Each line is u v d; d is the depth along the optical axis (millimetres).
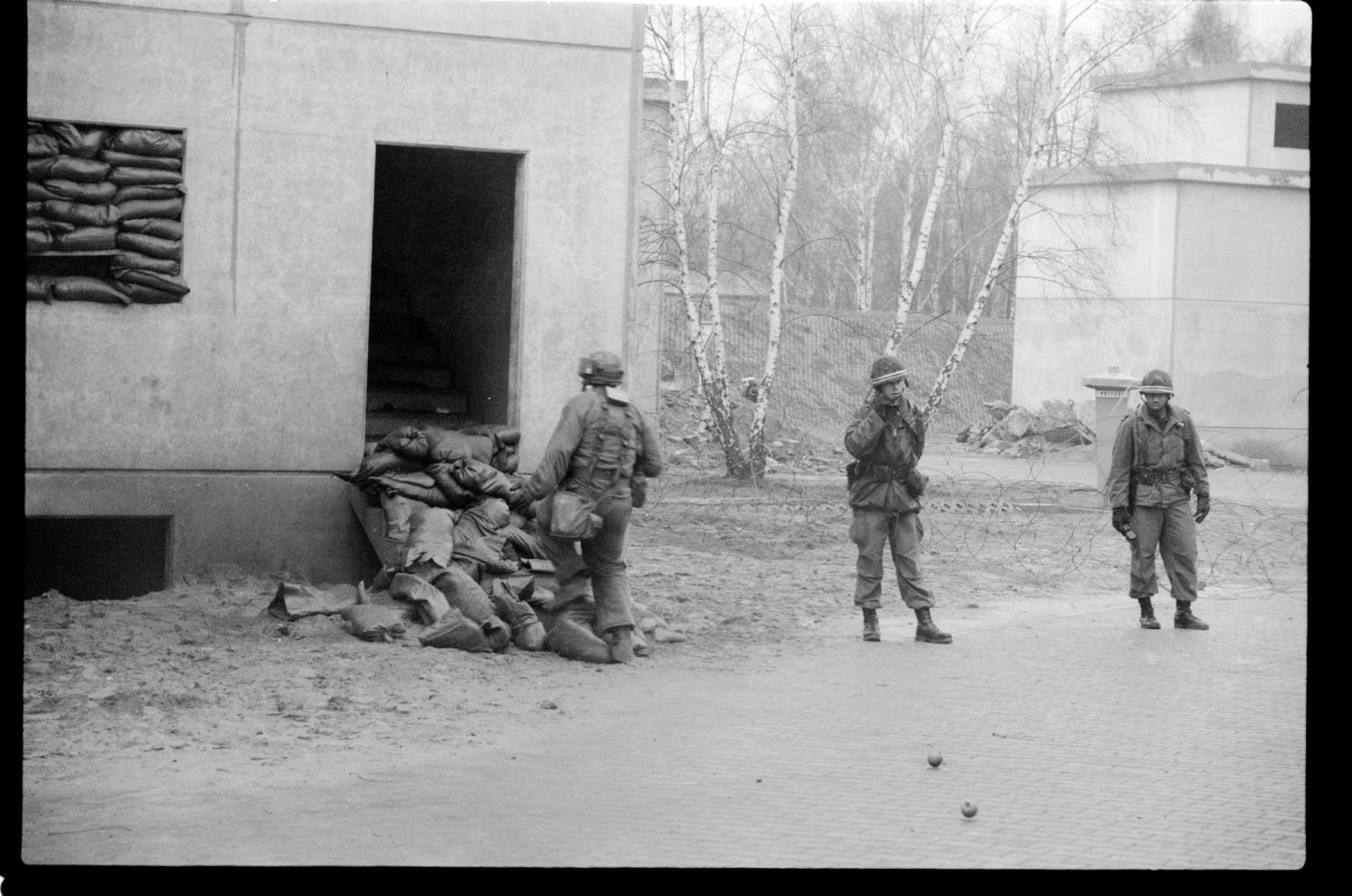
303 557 12375
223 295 12117
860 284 53531
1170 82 43250
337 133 12344
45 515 11758
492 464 12531
